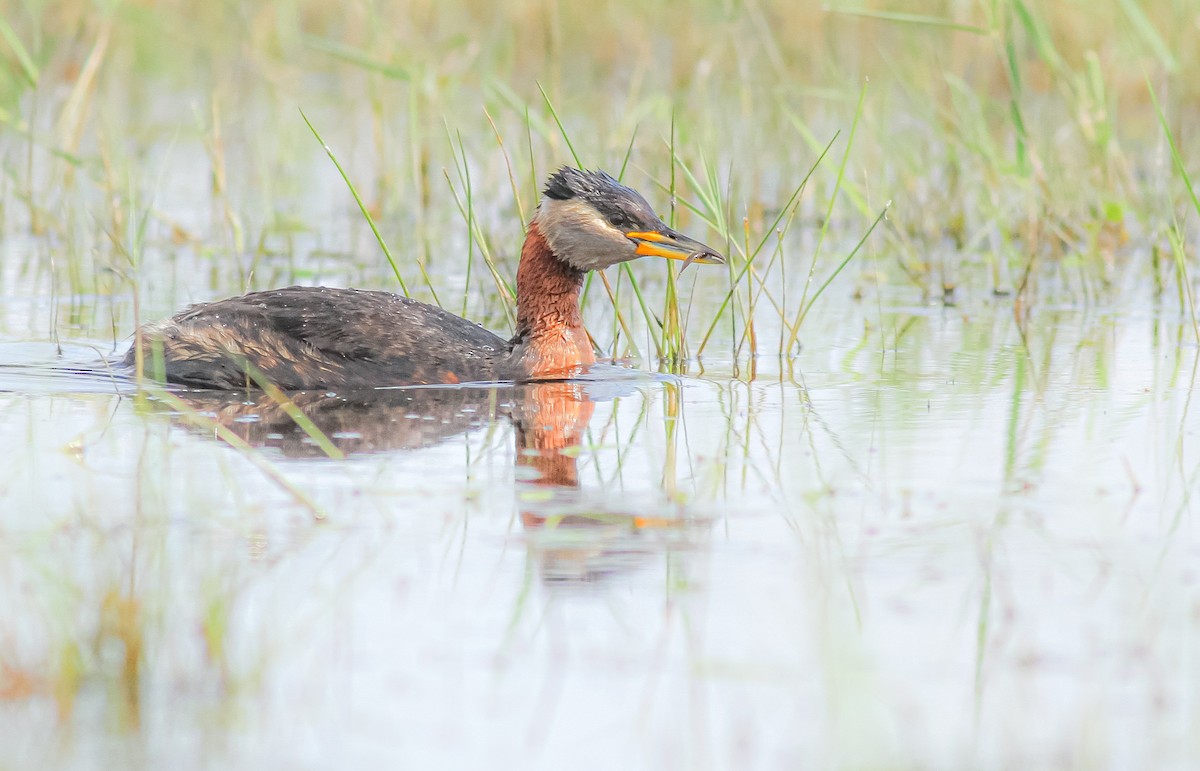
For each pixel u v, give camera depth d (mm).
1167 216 19688
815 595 8438
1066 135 23500
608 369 14992
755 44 26641
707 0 27141
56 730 6941
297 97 27969
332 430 12094
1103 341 15953
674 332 15344
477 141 25281
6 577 8500
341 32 31000
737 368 14875
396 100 27094
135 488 10141
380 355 14242
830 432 12062
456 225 22078
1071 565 8906
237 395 13500
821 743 6836
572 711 7113
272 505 9859
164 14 28938
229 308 14344
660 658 7660
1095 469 10883
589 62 29531
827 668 7535
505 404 13273
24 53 21203
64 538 9133
